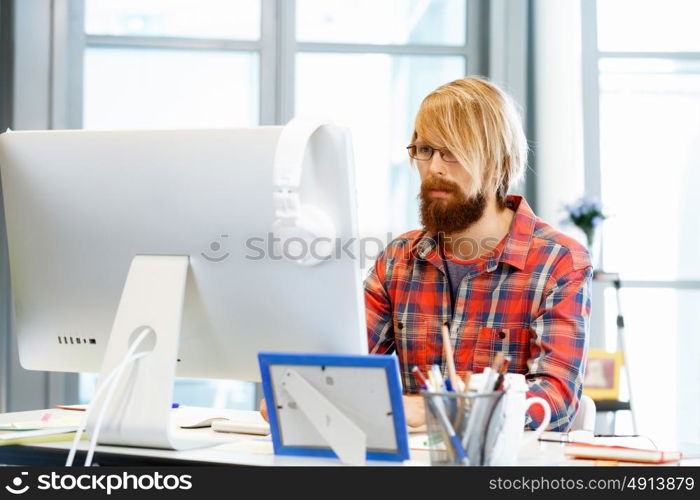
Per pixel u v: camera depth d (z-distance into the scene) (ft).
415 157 5.58
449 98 5.44
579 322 5.27
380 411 3.76
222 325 4.24
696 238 14.06
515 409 3.78
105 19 13.34
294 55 13.52
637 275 13.99
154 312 4.18
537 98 13.65
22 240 4.57
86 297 4.48
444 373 5.71
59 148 4.38
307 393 3.79
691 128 14.08
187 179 4.13
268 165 3.96
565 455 4.02
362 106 13.61
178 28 13.46
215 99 13.47
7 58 13.00
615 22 13.99
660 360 13.96
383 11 13.67
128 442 4.17
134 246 4.30
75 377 13.01
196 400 13.17
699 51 14.06
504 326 5.58
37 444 4.31
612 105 14.02
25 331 4.72
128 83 13.35
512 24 13.50
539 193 13.52
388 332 6.03
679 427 13.83
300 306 4.05
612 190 14.01
